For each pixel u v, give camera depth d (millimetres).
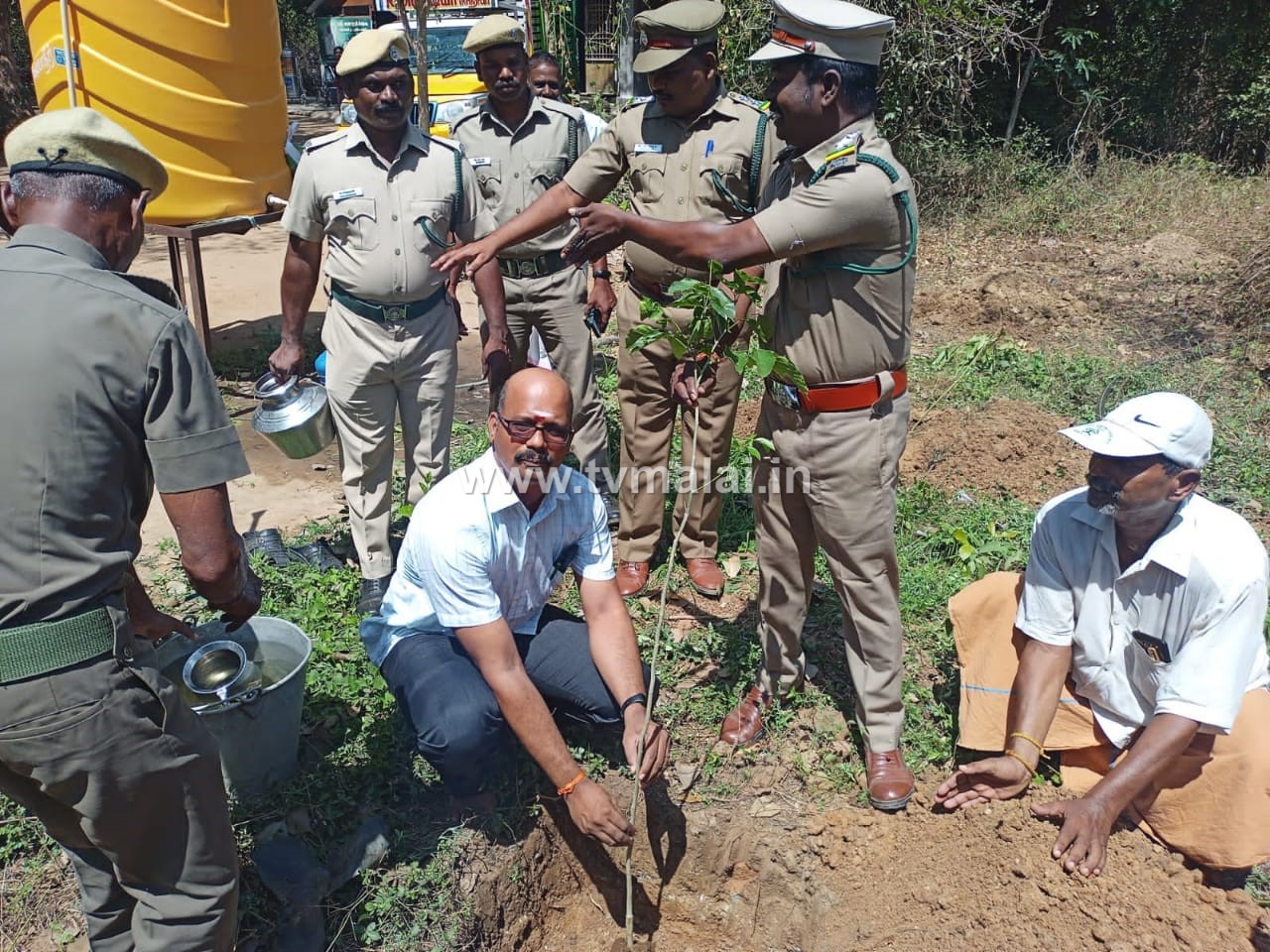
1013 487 4949
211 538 2059
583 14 13969
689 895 3160
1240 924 2555
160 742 2035
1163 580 2631
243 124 5914
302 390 3910
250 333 7230
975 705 3094
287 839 2783
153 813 2068
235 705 2711
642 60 3379
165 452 1976
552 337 4492
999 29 10773
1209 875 2768
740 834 3061
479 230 3873
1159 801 2770
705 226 2508
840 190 2416
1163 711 2635
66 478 1866
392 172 3596
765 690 3354
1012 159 11320
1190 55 13266
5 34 15680
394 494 4824
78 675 1900
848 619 2939
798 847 2990
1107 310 7891
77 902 2689
